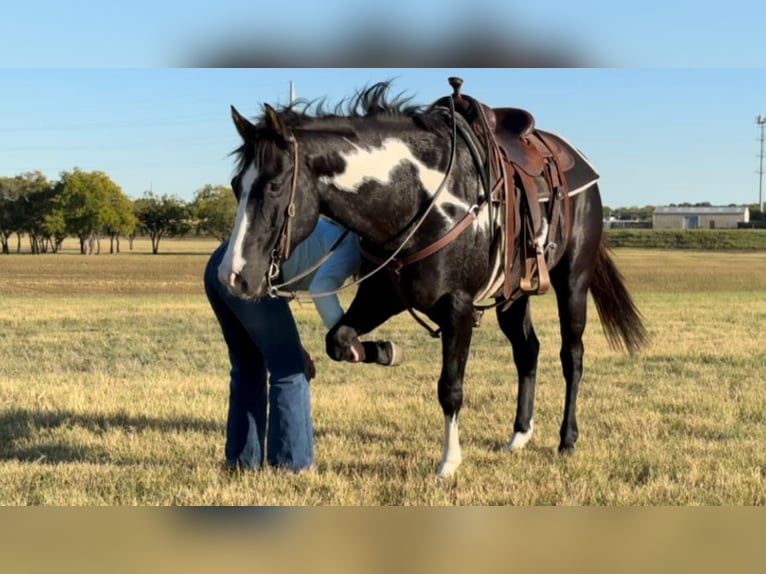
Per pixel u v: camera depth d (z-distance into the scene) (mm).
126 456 5496
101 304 21516
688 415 6727
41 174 95125
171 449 5660
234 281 3979
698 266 44875
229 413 5160
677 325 14516
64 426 6285
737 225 91750
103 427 6449
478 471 5027
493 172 4773
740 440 5883
